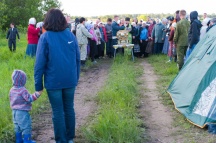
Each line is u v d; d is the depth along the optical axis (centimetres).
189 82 663
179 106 643
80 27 1173
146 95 788
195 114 574
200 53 680
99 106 689
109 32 1452
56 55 423
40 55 421
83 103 722
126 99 701
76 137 518
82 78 1016
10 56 1300
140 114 634
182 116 614
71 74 437
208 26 948
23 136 472
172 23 1245
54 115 440
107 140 479
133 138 496
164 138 517
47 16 430
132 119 580
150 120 604
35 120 602
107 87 812
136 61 1358
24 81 470
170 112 646
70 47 436
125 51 1493
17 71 466
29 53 1234
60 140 445
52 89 430
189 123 574
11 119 567
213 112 539
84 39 1179
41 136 530
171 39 1202
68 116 458
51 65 426
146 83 928
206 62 618
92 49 1298
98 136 504
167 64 1217
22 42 2131
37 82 430
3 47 1773
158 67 1162
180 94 682
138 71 1102
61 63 426
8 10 3088
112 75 1003
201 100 575
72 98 455
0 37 2575
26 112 471
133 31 1447
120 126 503
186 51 998
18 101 464
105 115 562
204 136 516
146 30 1447
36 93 444
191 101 597
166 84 884
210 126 531
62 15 436
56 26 428
